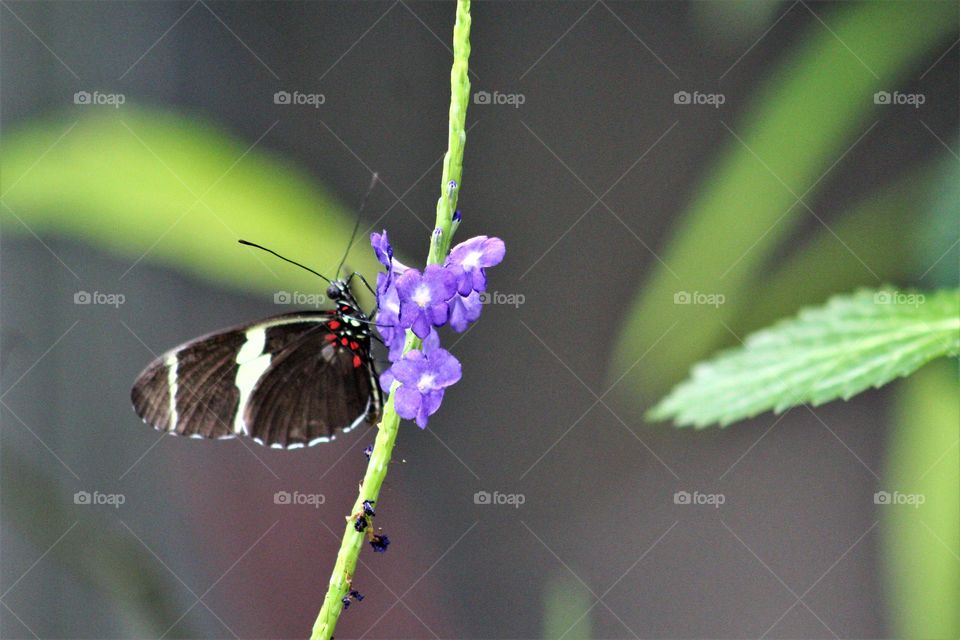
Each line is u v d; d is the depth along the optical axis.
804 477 0.67
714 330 0.56
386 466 0.54
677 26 0.67
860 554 0.66
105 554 0.60
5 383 0.66
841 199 0.63
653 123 0.67
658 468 0.67
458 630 0.67
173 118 0.57
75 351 0.66
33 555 0.65
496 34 0.68
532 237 0.68
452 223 0.54
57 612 0.65
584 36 0.68
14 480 0.60
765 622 0.66
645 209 0.67
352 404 0.59
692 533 0.67
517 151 0.68
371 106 0.67
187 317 0.67
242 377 0.59
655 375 0.56
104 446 0.66
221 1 0.67
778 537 0.67
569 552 0.67
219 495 0.67
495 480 0.68
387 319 0.54
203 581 0.66
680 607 0.67
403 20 0.68
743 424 0.66
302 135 0.67
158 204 0.56
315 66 0.67
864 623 0.66
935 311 0.54
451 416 0.68
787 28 0.64
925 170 0.55
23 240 0.66
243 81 0.67
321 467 0.67
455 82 0.54
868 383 0.54
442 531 0.68
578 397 0.68
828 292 0.56
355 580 0.67
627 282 0.67
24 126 0.59
